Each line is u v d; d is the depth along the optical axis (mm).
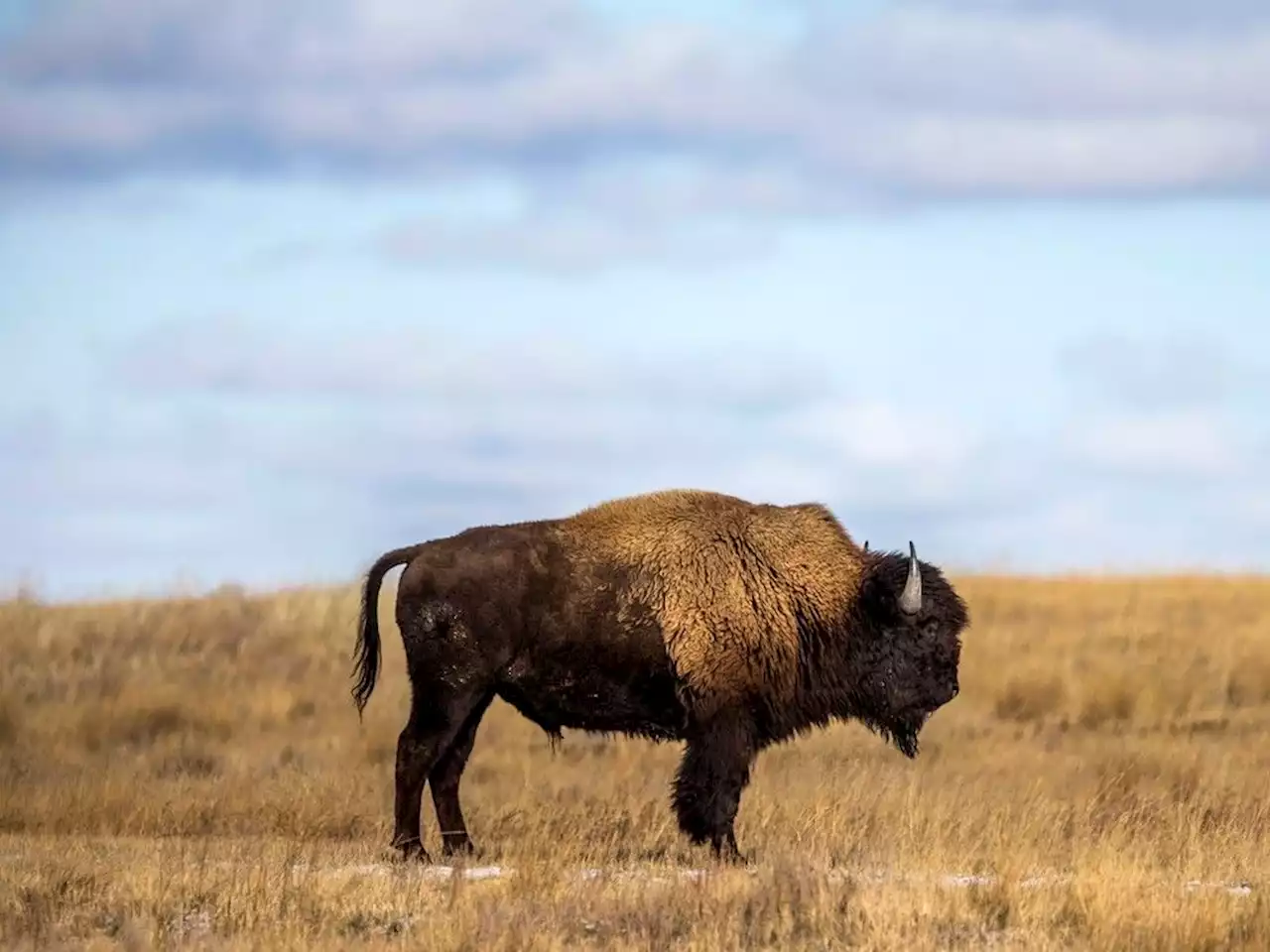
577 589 43406
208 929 33562
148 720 73688
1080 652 88438
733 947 31609
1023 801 50250
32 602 92750
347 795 53312
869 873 37719
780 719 44250
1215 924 32312
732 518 44312
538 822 46531
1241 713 77438
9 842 44250
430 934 31812
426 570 43562
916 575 44125
